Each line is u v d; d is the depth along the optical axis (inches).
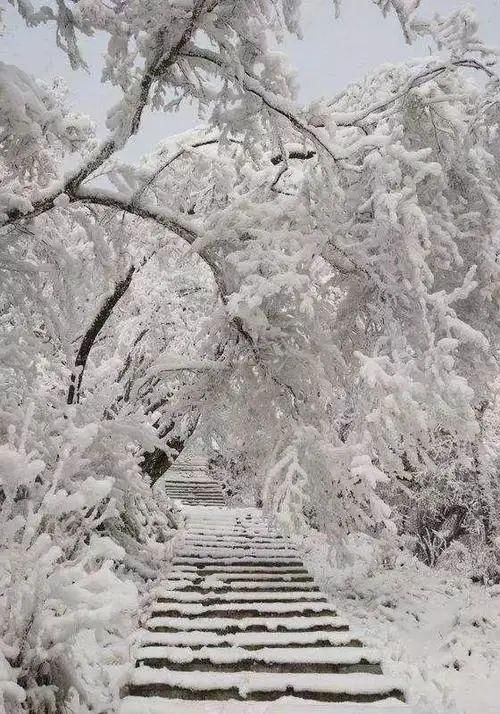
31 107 136.3
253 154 205.2
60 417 193.9
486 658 227.0
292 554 289.6
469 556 530.0
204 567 259.4
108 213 235.6
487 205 245.9
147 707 125.9
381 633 245.3
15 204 161.9
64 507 109.5
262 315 230.7
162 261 298.2
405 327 249.8
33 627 97.0
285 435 251.8
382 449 228.7
